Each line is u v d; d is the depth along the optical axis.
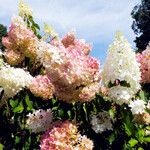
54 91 1.37
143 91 1.54
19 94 1.54
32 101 1.51
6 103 1.57
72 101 1.35
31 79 1.50
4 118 1.60
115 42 1.38
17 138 1.57
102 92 1.44
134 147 1.57
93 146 1.32
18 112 1.57
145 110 1.48
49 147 1.24
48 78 1.41
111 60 1.37
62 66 1.27
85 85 1.33
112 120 1.43
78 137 1.28
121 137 1.45
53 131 1.28
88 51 1.76
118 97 1.36
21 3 1.93
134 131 1.40
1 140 1.61
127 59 1.37
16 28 1.70
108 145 1.44
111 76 1.37
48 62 1.29
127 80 1.37
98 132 1.44
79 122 1.43
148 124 1.58
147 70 1.57
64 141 1.25
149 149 1.60
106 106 1.42
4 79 1.48
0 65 1.58
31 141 1.55
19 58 1.70
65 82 1.28
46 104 1.49
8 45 1.72
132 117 1.40
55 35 1.85
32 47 1.69
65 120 1.37
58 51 1.29
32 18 1.94
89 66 1.33
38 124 1.41
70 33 1.80
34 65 1.72
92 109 1.42
